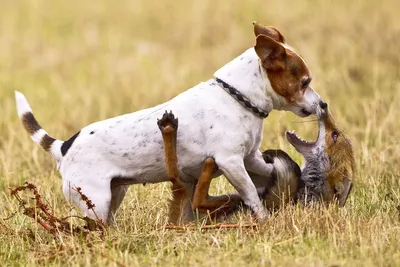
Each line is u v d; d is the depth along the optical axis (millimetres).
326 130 11914
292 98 11625
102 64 23125
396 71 19531
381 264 9773
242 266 9938
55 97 20562
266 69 11547
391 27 22719
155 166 11570
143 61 22969
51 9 29516
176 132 11203
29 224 11953
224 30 24781
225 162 11391
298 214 11203
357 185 13172
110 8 29141
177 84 20328
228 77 11641
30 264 10594
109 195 11422
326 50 21531
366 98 17922
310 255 10086
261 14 25609
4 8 29594
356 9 24719
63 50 24984
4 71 23172
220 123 11453
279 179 11758
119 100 19609
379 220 11156
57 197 13242
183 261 10281
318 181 11914
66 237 11117
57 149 11828
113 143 11523
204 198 11484
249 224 11227
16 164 15391
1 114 19047
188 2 28234
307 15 24906
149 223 11609
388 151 14805
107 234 11094
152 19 27375
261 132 11805
